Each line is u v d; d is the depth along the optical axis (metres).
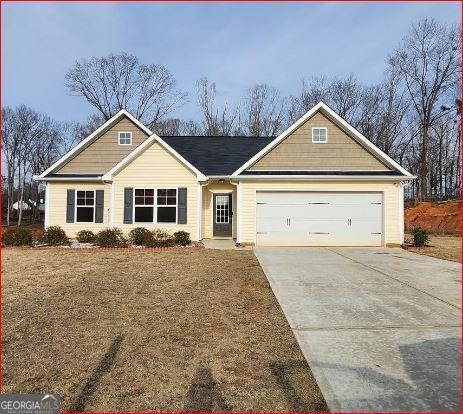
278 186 14.60
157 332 5.03
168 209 14.94
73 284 7.67
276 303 6.36
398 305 6.21
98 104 39.72
